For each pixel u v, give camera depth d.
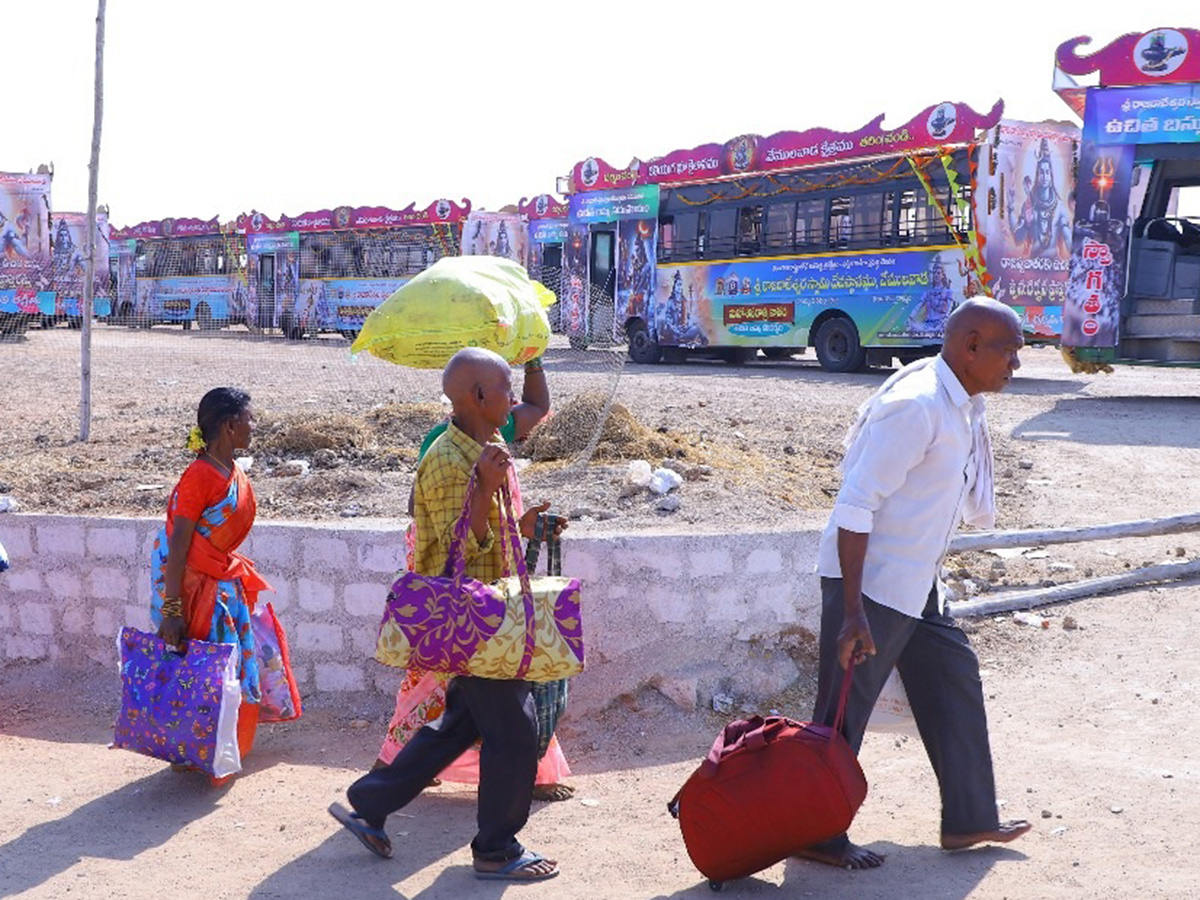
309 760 5.33
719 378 19.02
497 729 4.00
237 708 4.89
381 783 4.18
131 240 38.47
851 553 3.70
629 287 24.72
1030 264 17.91
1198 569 7.23
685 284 23.41
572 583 3.99
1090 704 5.56
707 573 5.65
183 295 36.62
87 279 10.28
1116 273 15.39
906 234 18.94
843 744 3.82
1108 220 15.38
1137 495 9.25
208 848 4.40
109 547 6.37
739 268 22.22
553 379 13.62
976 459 3.97
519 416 5.21
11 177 27.23
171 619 4.89
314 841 4.45
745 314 22.17
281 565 6.02
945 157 17.94
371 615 5.88
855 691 3.88
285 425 9.30
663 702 5.62
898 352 20.00
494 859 4.06
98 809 4.80
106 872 4.20
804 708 5.72
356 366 18.89
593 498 7.12
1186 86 14.78
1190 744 5.05
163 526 6.22
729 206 22.41
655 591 5.61
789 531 5.81
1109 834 4.25
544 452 8.39
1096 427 12.80
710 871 3.89
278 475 8.46
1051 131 18.02
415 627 3.85
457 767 4.78
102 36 10.05
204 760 4.85
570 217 26.17
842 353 20.33
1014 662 6.14
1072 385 18.34
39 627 6.58
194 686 4.87
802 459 9.41
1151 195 15.61
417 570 4.10
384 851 4.22
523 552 4.30
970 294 17.77
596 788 4.95
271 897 3.99
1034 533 7.21
